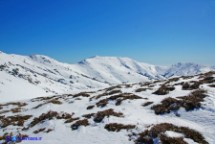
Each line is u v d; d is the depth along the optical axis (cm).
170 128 1672
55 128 2177
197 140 1492
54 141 1841
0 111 3812
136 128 1786
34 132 2195
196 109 1977
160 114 2095
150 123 1869
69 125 2184
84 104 3092
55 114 2638
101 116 2186
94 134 1850
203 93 2292
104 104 2717
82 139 1788
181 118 1919
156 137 1559
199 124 1747
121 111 2309
